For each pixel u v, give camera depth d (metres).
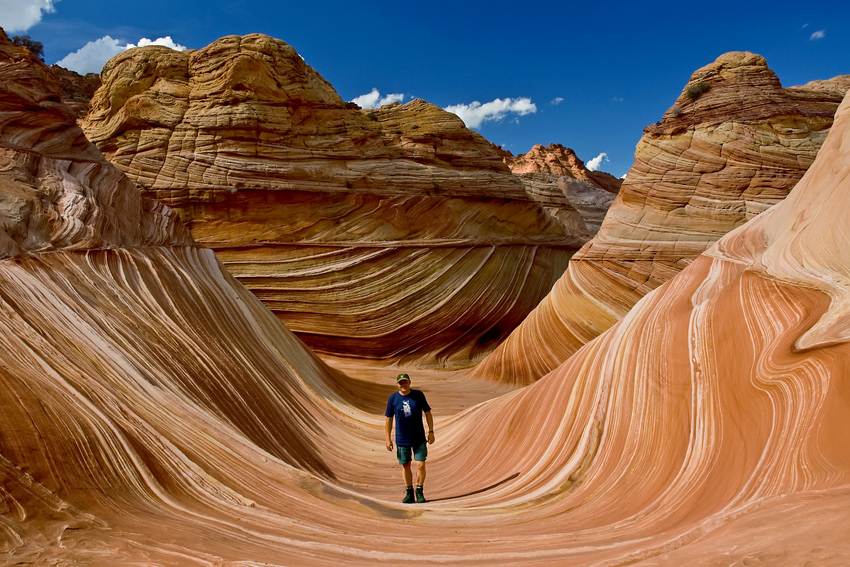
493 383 17.44
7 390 4.00
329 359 21.64
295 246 21.89
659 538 3.06
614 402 6.02
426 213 24.05
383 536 4.08
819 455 3.18
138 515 3.62
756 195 15.55
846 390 3.41
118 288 8.29
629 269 16.19
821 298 4.94
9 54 11.36
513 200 26.61
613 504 4.57
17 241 7.72
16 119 10.53
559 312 17.02
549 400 7.51
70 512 3.32
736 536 2.42
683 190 16.42
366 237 22.73
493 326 23.98
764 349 4.79
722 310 5.89
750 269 6.67
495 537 3.99
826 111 16.14
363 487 7.64
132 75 23.66
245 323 11.51
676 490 4.22
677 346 5.88
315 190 22.45
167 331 8.18
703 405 4.87
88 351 6.01
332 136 23.83
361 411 11.95
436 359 22.31
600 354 7.21
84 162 11.34
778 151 15.72
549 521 4.48
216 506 4.32
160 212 13.04
